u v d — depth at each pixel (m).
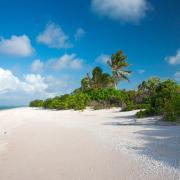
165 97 19.09
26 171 6.79
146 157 7.41
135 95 32.44
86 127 14.67
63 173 6.46
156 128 12.96
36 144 9.99
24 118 24.62
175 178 5.72
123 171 6.37
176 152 7.74
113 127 14.18
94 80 54.88
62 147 9.22
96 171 6.48
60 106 38.41
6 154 8.66
